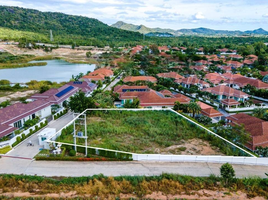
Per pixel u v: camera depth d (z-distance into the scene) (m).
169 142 40.59
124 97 64.00
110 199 25.09
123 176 29.06
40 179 28.31
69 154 34.97
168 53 162.50
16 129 40.50
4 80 95.56
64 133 41.44
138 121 49.47
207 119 50.28
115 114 53.75
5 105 59.38
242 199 25.75
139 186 27.41
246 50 160.75
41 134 38.22
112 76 106.94
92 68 141.50
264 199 25.91
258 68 118.06
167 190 26.92
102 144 38.66
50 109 54.34
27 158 34.28
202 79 91.56
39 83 90.06
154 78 92.44
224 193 26.62
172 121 50.38
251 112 59.97
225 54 165.25
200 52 174.88
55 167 31.97
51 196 25.53
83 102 53.34
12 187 27.20
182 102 60.72
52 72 127.25
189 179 28.80
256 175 31.19
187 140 41.88
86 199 25.03
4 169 31.34
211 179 29.19
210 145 40.06
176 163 33.69
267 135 40.56
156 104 59.22
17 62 156.00
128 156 34.03
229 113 59.34
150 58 144.25
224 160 34.19
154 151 37.25
